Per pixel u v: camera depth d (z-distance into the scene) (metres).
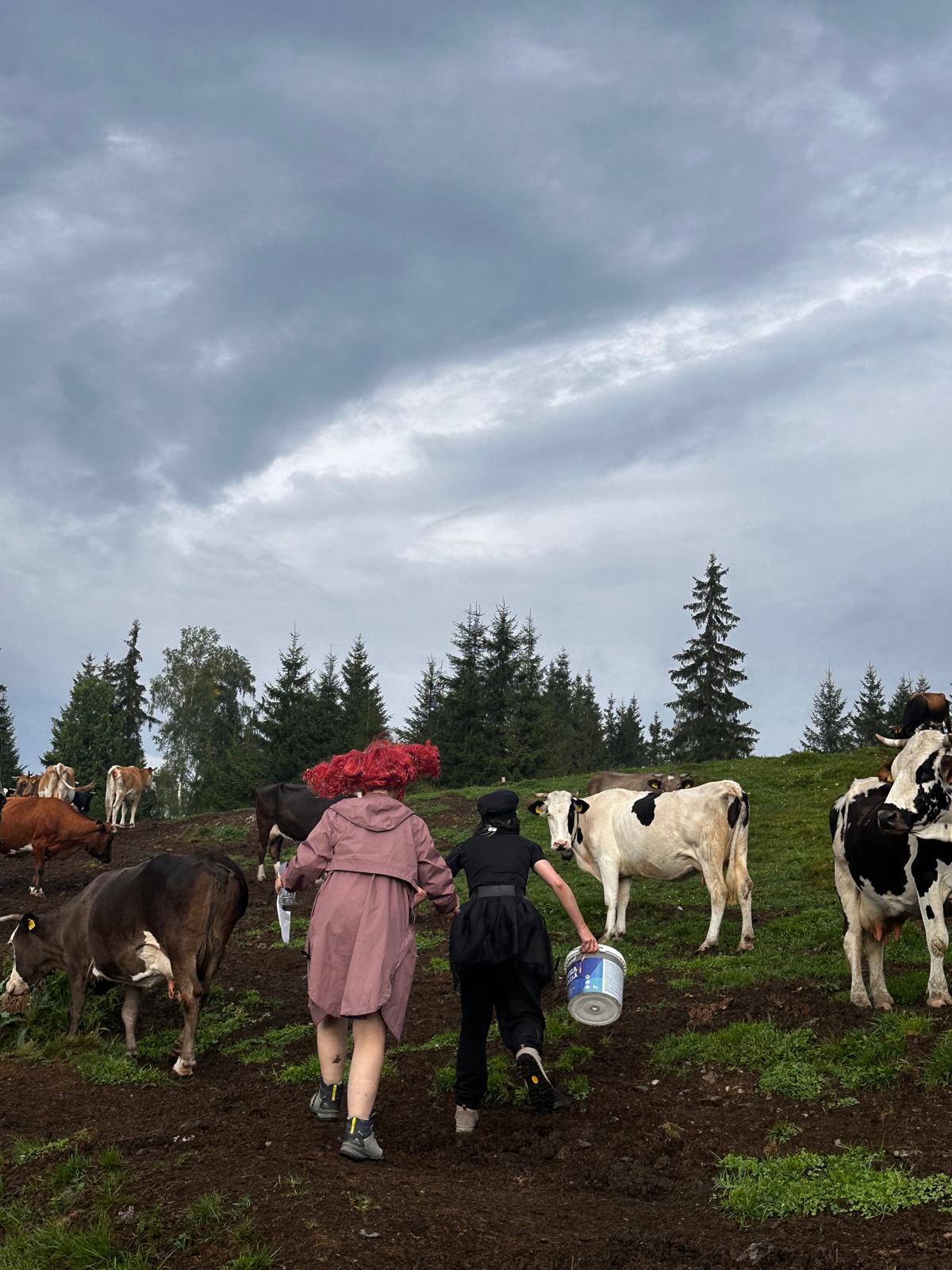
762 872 15.90
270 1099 7.08
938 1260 4.07
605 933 12.35
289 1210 4.62
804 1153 5.42
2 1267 4.52
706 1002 8.73
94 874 19.42
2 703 77.88
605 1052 7.63
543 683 87.88
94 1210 4.90
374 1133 6.32
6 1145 6.17
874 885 7.74
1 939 12.84
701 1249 4.46
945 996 7.47
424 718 66.00
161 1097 7.38
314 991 5.46
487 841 6.49
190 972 8.13
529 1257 4.32
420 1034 8.66
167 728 77.25
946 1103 5.89
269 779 59.44
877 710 85.38
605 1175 5.48
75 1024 8.88
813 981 8.91
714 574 63.47
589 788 18.70
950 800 7.20
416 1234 4.48
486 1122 6.41
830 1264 4.21
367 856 5.55
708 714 62.25
